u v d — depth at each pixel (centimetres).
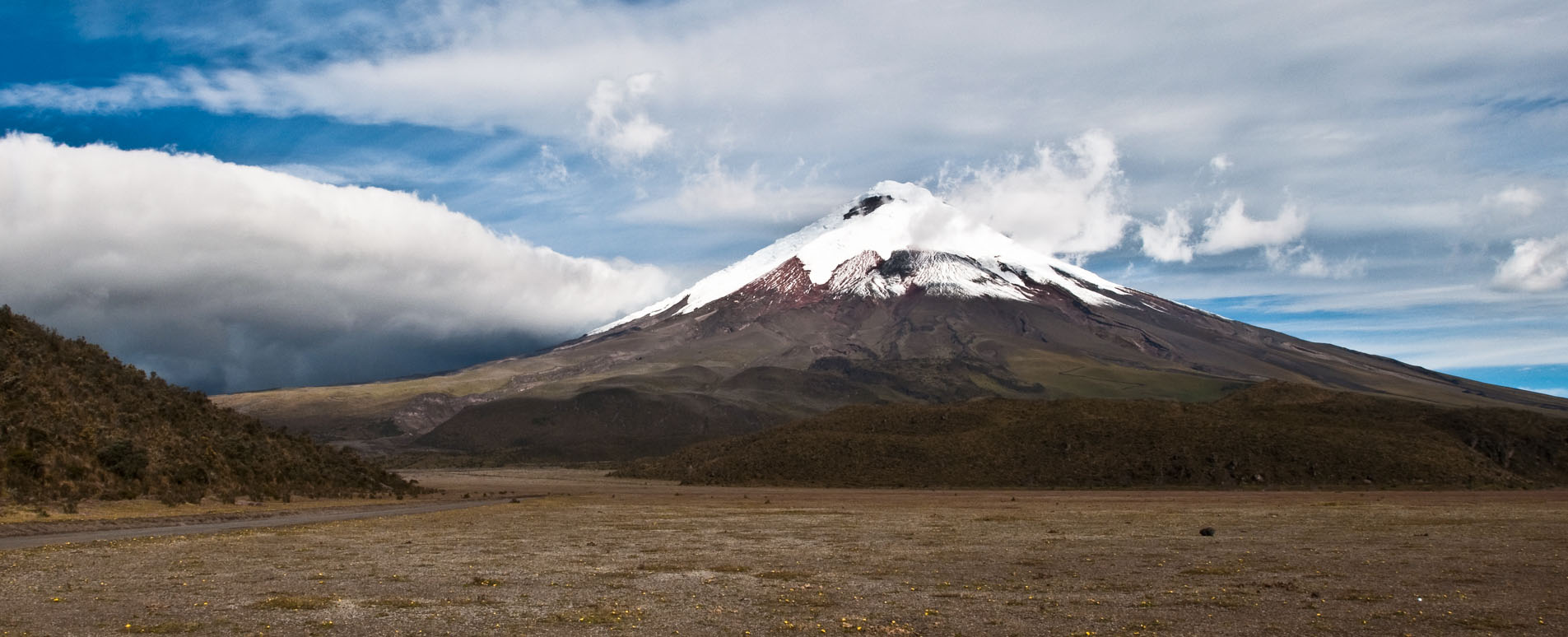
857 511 7725
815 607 2683
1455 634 2273
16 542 4406
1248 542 4612
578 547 4484
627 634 2283
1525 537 4819
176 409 8562
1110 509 7900
